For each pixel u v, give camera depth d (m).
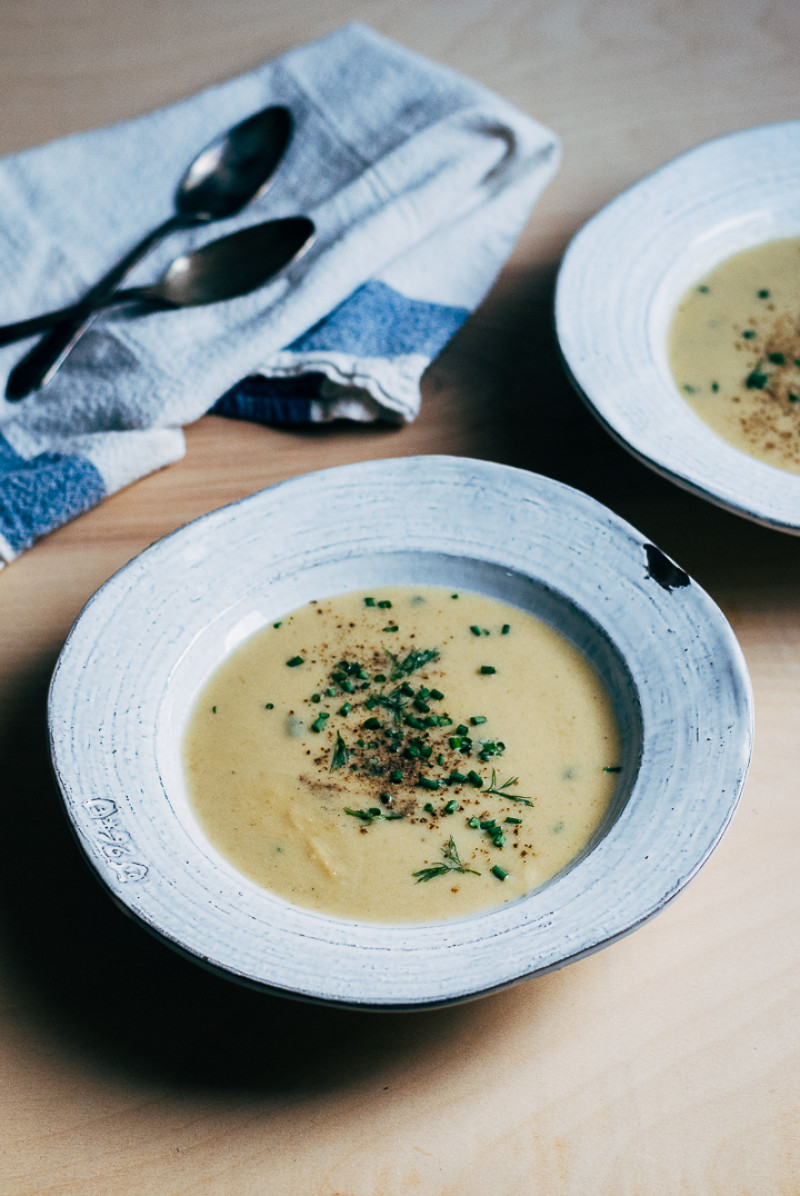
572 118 0.93
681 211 0.83
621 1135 0.56
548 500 0.69
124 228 0.84
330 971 0.55
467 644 0.68
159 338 0.78
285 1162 0.56
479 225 0.84
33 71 0.97
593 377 0.73
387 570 0.70
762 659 0.68
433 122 0.86
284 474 0.76
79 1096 0.57
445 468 0.70
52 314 0.79
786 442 0.75
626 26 1.00
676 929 0.60
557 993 0.59
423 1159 0.56
